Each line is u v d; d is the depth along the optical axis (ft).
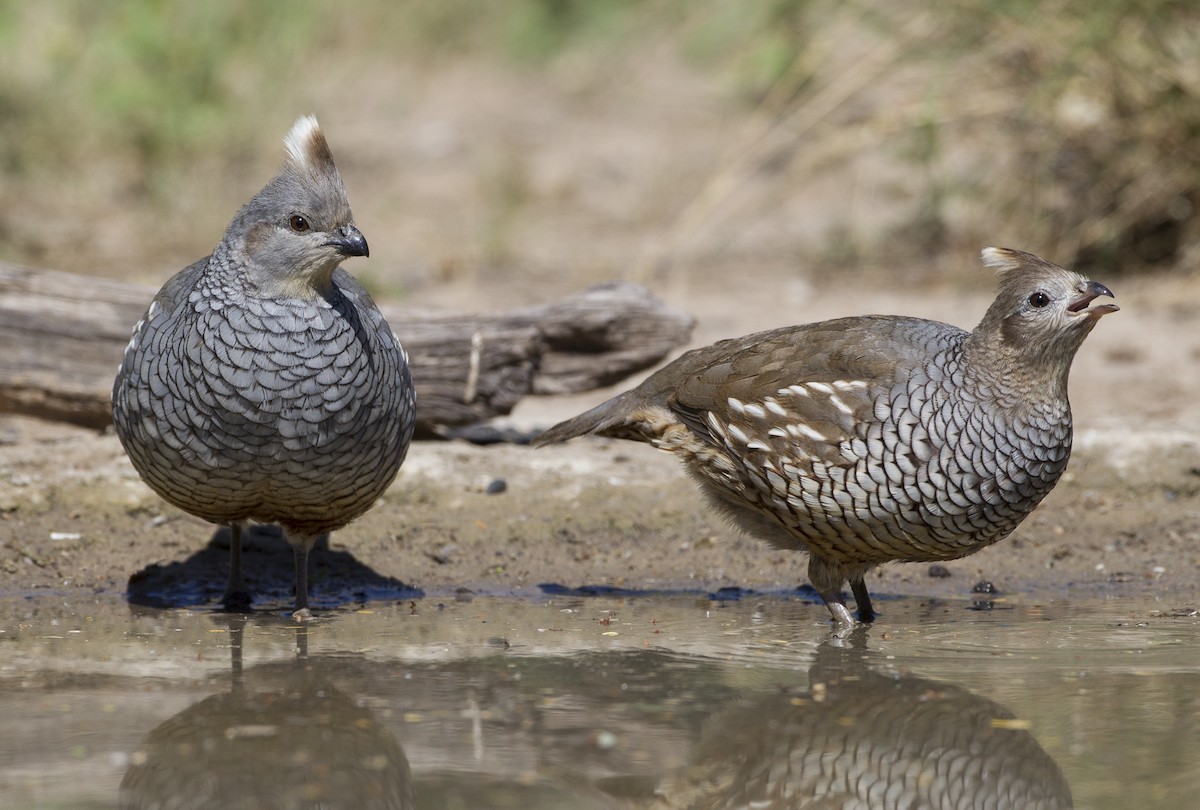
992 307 30.60
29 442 40.65
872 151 70.18
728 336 52.47
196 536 37.42
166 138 72.59
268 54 78.74
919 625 31.89
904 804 21.61
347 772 21.99
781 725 24.54
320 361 29.32
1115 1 53.67
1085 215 59.31
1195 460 41.34
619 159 83.35
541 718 24.68
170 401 29.37
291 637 30.09
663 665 27.99
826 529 31.37
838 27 61.67
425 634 30.50
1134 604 33.99
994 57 57.88
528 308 41.78
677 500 39.91
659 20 89.10
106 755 22.53
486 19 108.47
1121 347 51.11
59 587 34.58
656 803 21.34
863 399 30.35
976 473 30.12
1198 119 54.90
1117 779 21.99
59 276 41.19
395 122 90.58
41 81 73.92
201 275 29.81
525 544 37.91
